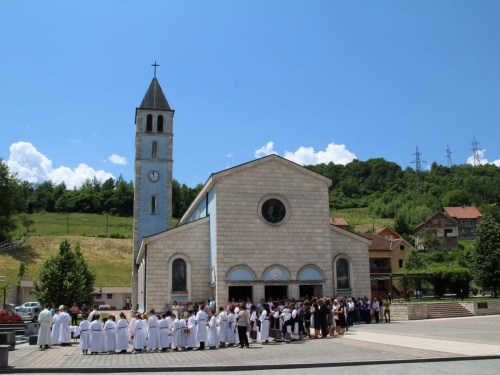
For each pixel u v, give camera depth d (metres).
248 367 17.06
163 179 55.59
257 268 38.12
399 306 40.75
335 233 42.09
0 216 65.81
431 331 28.72
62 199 172.25
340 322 28.50
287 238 39.25
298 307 27.03
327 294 39.31
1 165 64.06
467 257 77.00
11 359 20.61
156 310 37.34
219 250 37.59
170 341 24.66
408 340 23.84
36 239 98.25
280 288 39.34
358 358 18.09
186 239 39.22
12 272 77.19
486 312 43.22
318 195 40.69
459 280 58.56
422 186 179.88
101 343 23.23
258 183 39.44
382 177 198.38
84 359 20.75
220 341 24.94
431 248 100.19
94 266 88.00
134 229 54.09
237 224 38.34
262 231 38.78
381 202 167.75
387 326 33.38
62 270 47.97
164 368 17.25
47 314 25.83
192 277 38.66
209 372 16.72
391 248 77.19
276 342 26.05
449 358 17.42
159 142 56.44
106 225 138.38
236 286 37.78
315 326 26.86
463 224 118.44
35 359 20.67
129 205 172.00
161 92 58.50
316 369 16.45
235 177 39.06
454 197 146.38
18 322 38.84
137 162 55.38
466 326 32.09
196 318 24.64
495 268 56.31
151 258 38.09
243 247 38.16
